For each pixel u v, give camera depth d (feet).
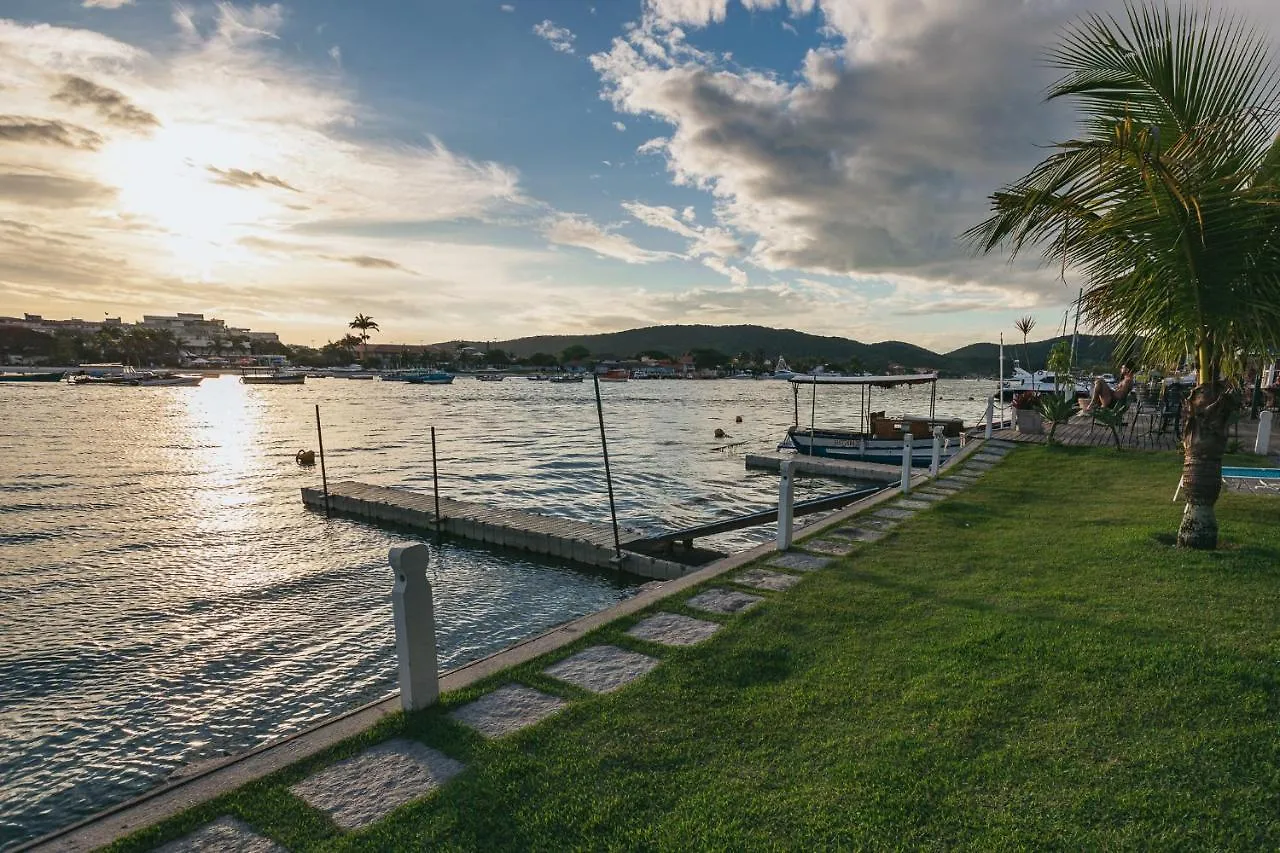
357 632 36.27
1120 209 22.25
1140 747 12.47
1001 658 16.69
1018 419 74.54
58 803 22.04
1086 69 24.54
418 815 11.59
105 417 195.42
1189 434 26.00
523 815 11.44
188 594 42.68
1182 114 23.65
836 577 25.46
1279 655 15.78
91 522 64.28
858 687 15.62
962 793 11.43
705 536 54.90
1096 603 20.33
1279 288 22.18
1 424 170.71
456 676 17.63
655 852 10.37
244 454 117.70
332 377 615.57
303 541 57.47
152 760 24.48
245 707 28.27
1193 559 24.22
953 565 26.32
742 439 149.69
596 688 16.66
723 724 14.35
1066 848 10.03
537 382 591.78
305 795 12.39
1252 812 10.58
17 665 32.14
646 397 356.59
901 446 90.33
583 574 48.37
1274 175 22.65
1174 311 23.73
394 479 93.35
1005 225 25.68
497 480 93.50
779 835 10.61
